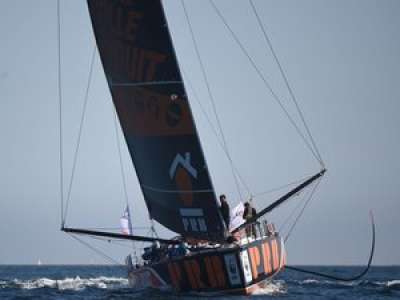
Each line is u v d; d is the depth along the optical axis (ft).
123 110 327.26
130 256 365.20
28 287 447.01
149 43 311.68
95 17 328.29
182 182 309.42
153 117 313.53
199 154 303.89
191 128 304.30
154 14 308.40
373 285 459.73
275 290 350.64
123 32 319.06
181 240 322.34
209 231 306.76
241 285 290.15
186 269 298.97
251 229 317.63
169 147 310.86
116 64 324.39
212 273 291.38
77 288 432.25
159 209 325.62
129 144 329.31
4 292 399.03
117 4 318.86
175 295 307.78
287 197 319.06
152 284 329.52
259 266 301.84
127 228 346.74
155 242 332.39
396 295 380.17
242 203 315.17
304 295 352.90
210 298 295.48
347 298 354.13
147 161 321.93
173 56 306.55
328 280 537.24
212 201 303.48
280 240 334.85
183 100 305.53
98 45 330.34
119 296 321.32
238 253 285.64
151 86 312.91
